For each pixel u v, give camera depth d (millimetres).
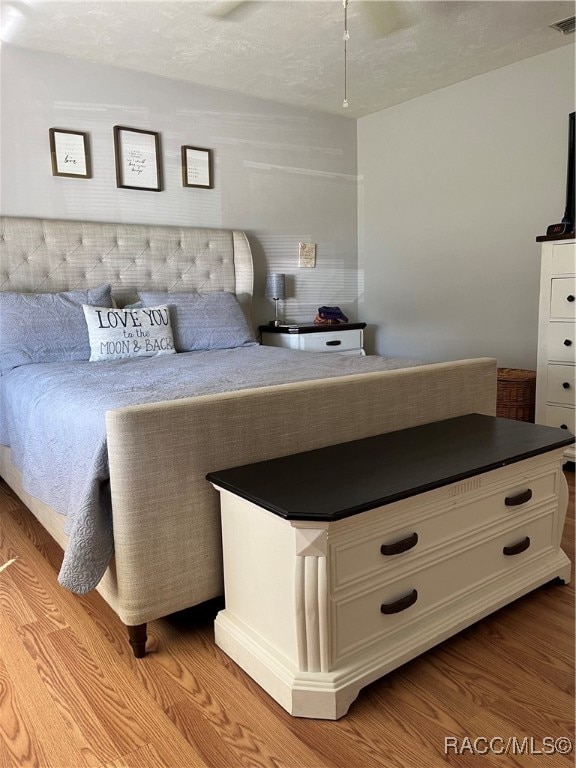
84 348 3014
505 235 3914
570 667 1563
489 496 1764
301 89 4059
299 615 1381
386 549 1483
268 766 1248
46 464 2105
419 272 4516
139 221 3742
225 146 4094
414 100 4344
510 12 2953
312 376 2297
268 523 1465
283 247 4508
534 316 3816
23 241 3229
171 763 1263
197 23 2992
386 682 1520
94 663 1621
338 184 4789
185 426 1625
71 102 3426
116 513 1571
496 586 1816
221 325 3531
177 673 1572
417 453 1816
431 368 2264
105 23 2982
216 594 1745
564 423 3158
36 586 2062
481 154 3977
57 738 1340
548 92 3559
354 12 2891
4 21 2951
